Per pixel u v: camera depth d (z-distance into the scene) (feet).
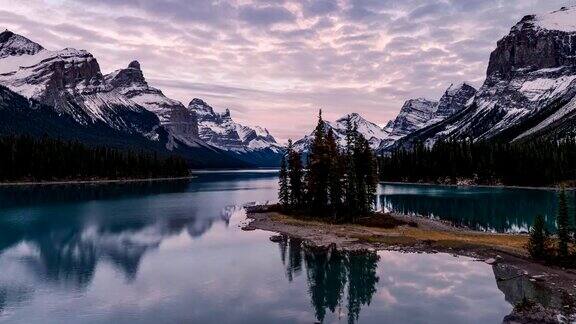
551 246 219.00
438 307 152.76
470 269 197.67
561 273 184.75
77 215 374.63
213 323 139.95
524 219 346.74
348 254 230.07
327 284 180.24
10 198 498.69
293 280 185.98
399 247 243.19
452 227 307.58
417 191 610.24
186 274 194.39
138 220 350.23
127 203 469.98
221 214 388.37
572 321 132.46
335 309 152.25
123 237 279.08
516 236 270.26
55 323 139.44
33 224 325.42
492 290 168.76
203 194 599.16
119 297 163.53
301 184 386.11
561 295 156.66
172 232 297.53
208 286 177.47
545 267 195.21
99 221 342.85
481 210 400.67
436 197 521.65
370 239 261.65
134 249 244.42
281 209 394.93
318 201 357.00
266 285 179.22
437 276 188.75
